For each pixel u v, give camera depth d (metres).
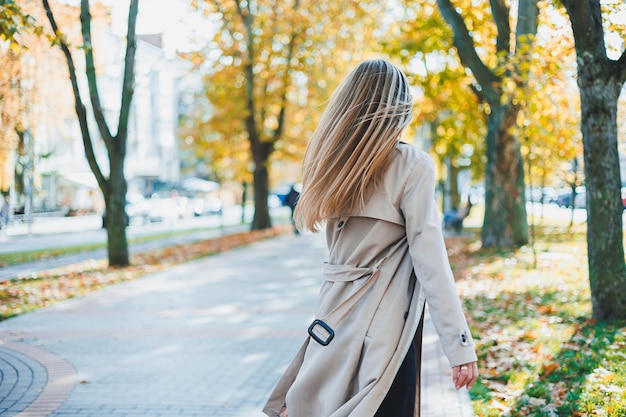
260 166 31.45
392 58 17.25
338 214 2.25
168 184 67.44
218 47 26.98
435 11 16.62
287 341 7.45
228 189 48.78
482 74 14.87
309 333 2.22
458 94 18.73
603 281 6.95
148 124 66.56
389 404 2.14
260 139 30.64
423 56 17.19
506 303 8.91
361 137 2.21
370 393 2.03
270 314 9.25
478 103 18.44
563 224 25.98
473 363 2.01
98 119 15.27
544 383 4.94
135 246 23.25
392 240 2.21
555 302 8.60
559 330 6.75
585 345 5.91
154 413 4.86
